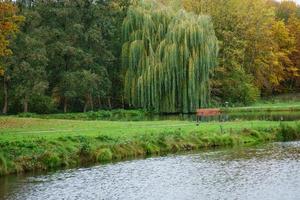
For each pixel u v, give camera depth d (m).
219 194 26.06
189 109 71.81
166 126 47.88
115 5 81.62
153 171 32.34
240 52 95.44
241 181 29.00
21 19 43.16
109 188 27.72
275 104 94.50
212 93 93.31
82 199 25.50
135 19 74.88
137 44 73.25
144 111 72.38
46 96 74.44
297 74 114.94
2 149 33.22
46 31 76.25
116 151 37.91
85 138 38.38
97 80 76.00
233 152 40.09
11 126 45.81
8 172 31.50
